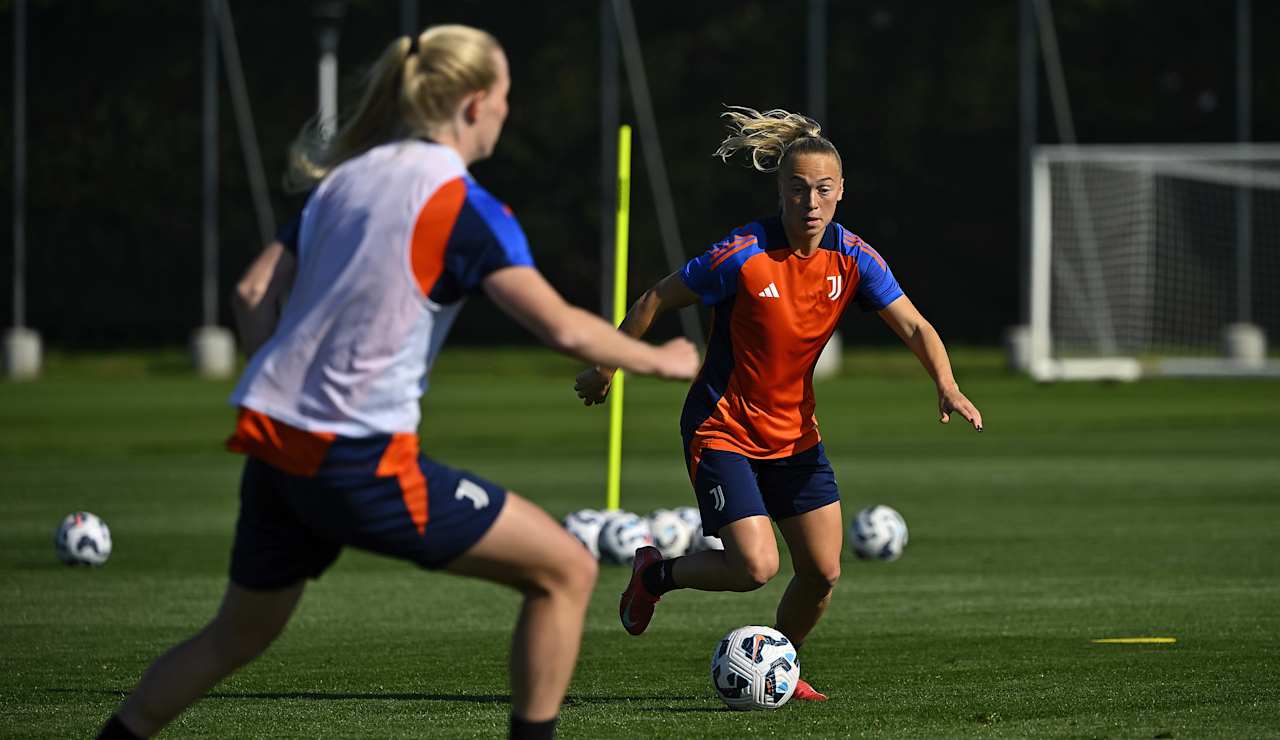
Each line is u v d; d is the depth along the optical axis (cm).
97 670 2475
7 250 13650
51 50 13500
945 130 14812
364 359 1459
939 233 15000
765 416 2192
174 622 2970
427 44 1511
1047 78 14688
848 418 8575
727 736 1964
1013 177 14825
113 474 6131
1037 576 3497
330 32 9781
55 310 13825
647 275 14550
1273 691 2206
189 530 4488
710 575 2194
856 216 14912
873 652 2583
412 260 1453
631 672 2448
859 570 3641
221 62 13712
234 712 2136
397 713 2128
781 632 2312
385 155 1497
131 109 13762
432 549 1485
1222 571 3528
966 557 3838
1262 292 13700
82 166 13662
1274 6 14550
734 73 14750
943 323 15112
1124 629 2775
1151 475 5797
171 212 13900
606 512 3928
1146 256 13212
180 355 13725
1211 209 13688
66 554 3753
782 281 2155
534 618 1527
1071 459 6450
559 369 12812
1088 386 10675
